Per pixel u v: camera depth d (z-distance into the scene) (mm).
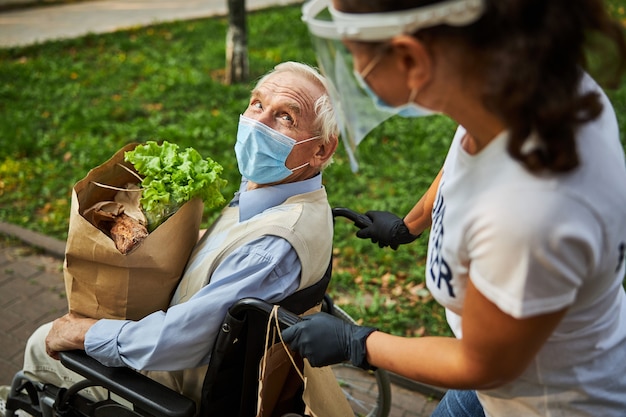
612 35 1003
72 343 1843
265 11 11328
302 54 8414
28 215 4504
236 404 1897
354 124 1221
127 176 1981
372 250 4043
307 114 1792
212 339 1735
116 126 5934
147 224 1833
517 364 1111
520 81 949
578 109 1001
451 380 1199
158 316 1782
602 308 1221
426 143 5535
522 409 1346
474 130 1114
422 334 3318
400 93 1105
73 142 5578
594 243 1034
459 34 982
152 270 1799
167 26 10055
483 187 1090
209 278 1812
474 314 1107
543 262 1008
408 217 1959
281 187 1868
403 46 1019
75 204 1783
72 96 6793
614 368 1292
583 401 1286
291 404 2025
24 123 5895
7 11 11609
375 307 3465
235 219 1923
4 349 3256
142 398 1724
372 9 1004
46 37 9852
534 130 996
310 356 1429
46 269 3955
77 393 2010
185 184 1846
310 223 1797
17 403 2182
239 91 6898
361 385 2973
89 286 1835
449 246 1163
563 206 1003
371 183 4930
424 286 3703
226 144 5504
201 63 8016
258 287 1703
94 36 9305
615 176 1090
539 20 941
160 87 7016
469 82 1037
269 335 1727
